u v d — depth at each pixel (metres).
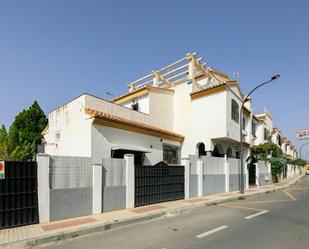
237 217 9.58
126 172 10.95
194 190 14.70
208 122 18.61
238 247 5.99
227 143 20.30
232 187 18.66
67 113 14.52
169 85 22.02
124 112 16.25
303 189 22.11
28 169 8.11
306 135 61.84
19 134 14.88
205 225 8.30
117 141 13.88
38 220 8.13
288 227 7.92
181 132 20.17
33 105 25.59
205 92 18.94
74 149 13.56
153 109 19.47
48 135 16.41
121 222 8.56
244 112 23.47
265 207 11.95
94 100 14.02
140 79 24.89
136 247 6.17
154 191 12.19
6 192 7.61
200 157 15.45
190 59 20.53
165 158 18.12
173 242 6.48
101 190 9.90
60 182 8.80
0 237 6.77
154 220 9.30
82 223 8.15
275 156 30.44
